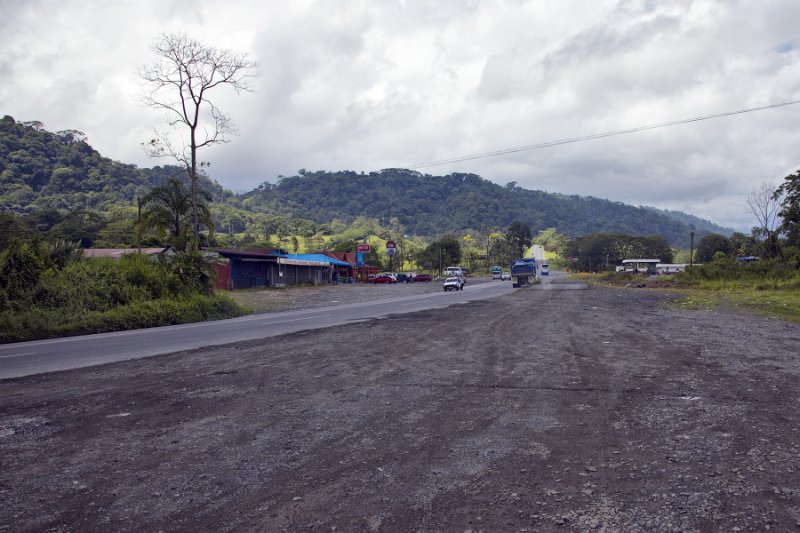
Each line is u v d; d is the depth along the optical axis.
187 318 21.17
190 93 30.98
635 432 5.03
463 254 150.00
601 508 3.45
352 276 84.88
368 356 10.08
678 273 48.56
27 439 5.21
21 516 3.51
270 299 35.59
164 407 6.40
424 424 5.45
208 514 3.48
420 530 3.20
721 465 4.15
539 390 6.91
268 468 4.29
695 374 7.76
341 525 3.28
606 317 17.62
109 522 3.40
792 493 3.62
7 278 18.16
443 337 12.80
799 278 35.56
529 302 26.62
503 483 3.88
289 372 8.58
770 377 7.50
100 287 20.09
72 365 9.95
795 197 45.44
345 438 5.04
